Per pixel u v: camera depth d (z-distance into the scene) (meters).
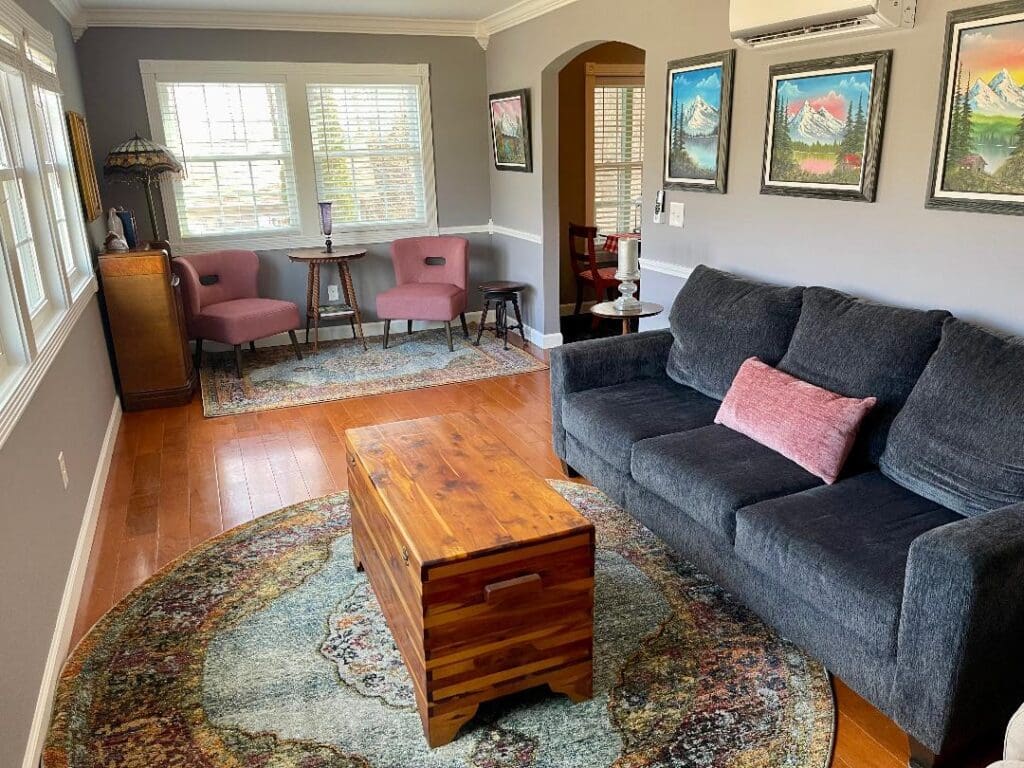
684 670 2.14
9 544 1.88
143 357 4.35
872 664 1.84
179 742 1.89
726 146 3.40
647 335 3.39
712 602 2.46
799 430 2.41
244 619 2.40
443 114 5.89
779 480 2.31
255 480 3.43
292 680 2.12
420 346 5.69
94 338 3.84
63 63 4.13
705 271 3.32
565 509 1.99
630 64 6.38
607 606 2.44
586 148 6.45
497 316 5.75
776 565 2.05
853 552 1.91
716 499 2.28
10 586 1.84
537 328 5.68
